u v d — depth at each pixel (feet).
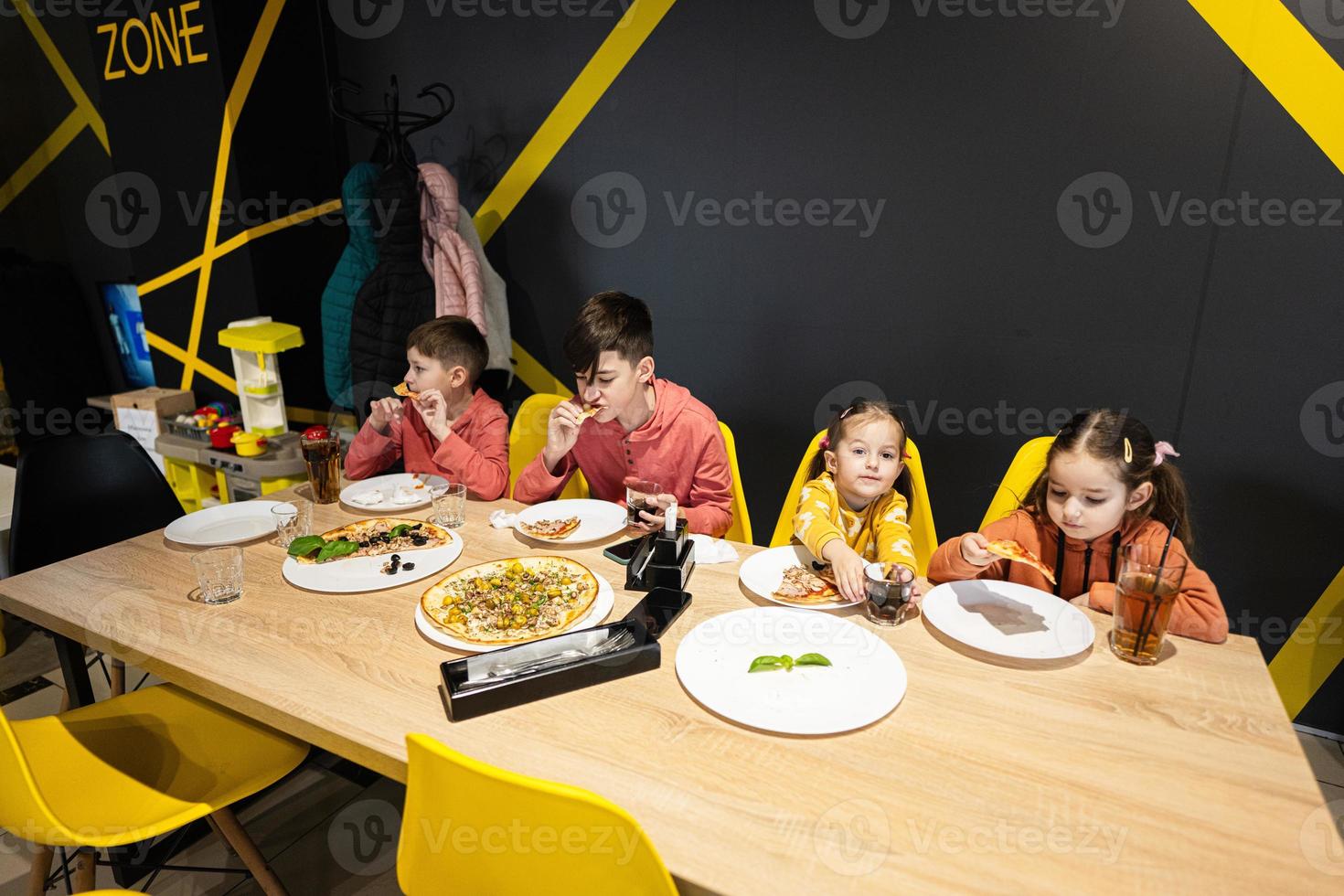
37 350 12.69
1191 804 2.88
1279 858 2.63
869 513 5.37
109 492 6.61
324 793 6.36
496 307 9.24
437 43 9.48
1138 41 6.41
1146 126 6.55
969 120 7.15
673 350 9.19
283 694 3.59
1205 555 7.07
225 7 8.90
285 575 4.75
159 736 4.65
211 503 10.19
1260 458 6.70
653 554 4.66
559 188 9.28
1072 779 3.02
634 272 9.14
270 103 9.58
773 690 3.54
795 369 8.54
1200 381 6.79
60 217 12.89
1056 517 4.40
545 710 3.48
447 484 6.43
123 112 10.08
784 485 8.93
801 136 7.86
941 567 4.67
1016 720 3.37
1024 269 7.26
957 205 7.38
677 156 8.52
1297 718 7.04
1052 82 6.78
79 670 5.02
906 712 3.44
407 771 3.14
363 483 6.49
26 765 3.41
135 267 10.85
